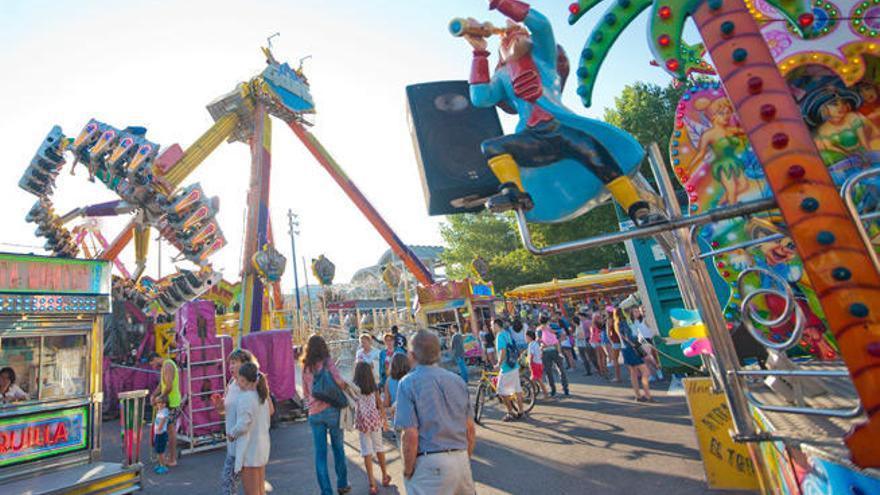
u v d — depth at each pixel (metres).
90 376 6.58
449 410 3.09
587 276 23.36
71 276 6.59
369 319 27.38
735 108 1.72
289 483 6.44
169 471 7.72
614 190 2.54
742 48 1.73
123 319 15.88
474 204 3.31
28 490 5.12
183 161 19.80
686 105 4.66
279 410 11.27
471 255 43.94
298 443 8.94
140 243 22.98
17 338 6.04
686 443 6.12
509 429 8.05
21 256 6.14
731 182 4.47
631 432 6.95
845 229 1.52
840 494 1.89
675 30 2.01
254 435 4.63
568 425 7.82
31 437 5.85
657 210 3.01
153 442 8.38
